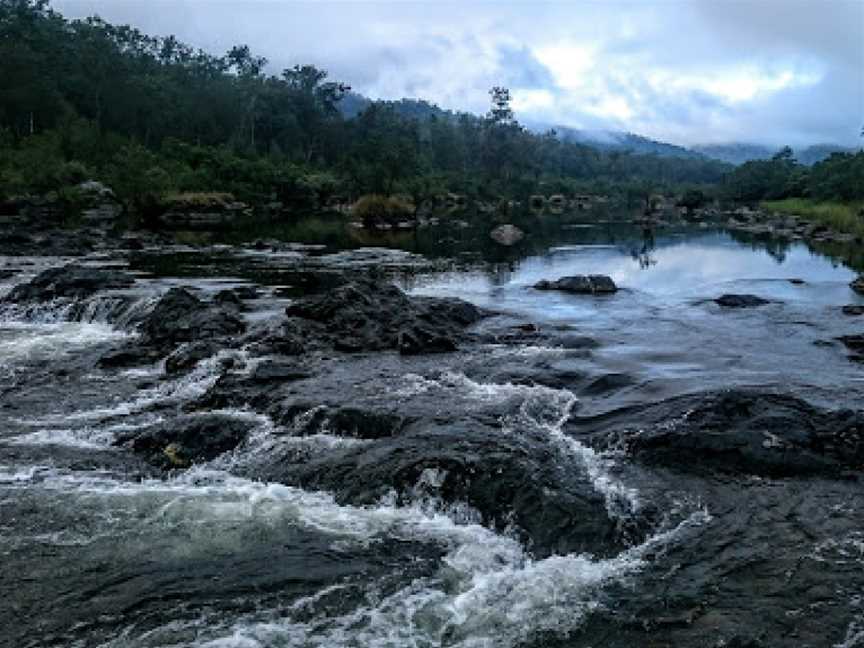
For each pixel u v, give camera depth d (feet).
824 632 31.68
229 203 323.57
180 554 38.29
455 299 94.73
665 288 126.52
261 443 51.44
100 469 49.14
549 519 40.57
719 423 49.37
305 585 35.73
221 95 462.60
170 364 71.41
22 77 331.57
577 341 76.84
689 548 38.52
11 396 64.39
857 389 59.62
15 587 35.47
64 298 103.19
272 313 91.71
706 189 520.01
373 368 66.85
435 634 32.27
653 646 31.35
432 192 404.57
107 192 281.95
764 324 88.84
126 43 521.65
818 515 41.47
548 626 32.78
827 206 320.29
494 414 53.21
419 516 42.22
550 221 325.21
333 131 512.22
